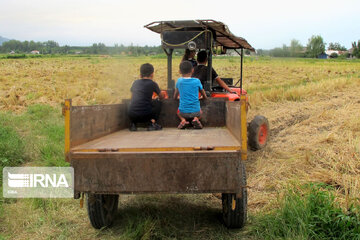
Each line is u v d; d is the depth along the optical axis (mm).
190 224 4023
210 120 5320
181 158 3047
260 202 4500
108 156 3096
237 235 3709
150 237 3680
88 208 3742
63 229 3977
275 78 24266
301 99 12852
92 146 3482
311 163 5820
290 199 3947
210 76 5762
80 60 62844
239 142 3418
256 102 12344
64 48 143375
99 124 4109
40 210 4496
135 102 4871
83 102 14031
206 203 4719
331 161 5672
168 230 3840
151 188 3084
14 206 4645
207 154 3027
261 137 7016
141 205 4656
